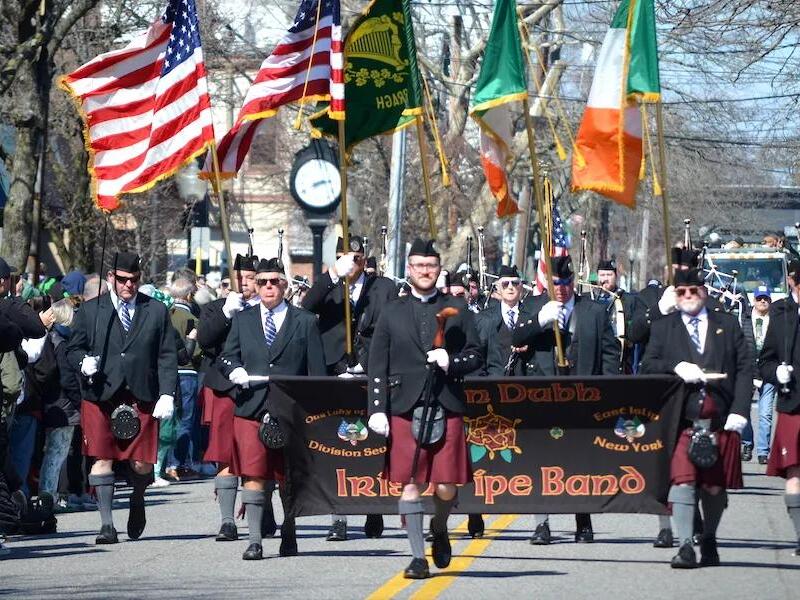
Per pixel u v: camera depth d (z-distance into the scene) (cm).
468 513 2220
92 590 1948
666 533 2319
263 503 2253
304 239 9988
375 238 7669
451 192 7425
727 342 2095
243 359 2273
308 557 2252
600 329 2408
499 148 2462
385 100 2806
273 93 2814
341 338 2503
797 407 2156
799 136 6025
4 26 5022
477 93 2384
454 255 7375
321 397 2234
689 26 4166
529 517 2764
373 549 2352
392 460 1998
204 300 3834
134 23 6062
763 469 3784
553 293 2320
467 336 2003
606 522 2673
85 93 2705
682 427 2095
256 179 9662
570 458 2205
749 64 4278
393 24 2791
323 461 2250
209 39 6825
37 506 2605
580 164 2448
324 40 2811
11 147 6175
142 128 2714
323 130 2838
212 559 2239
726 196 10544
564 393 2191
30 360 2716
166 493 3359
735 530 2547
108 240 6894
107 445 2430
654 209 10619
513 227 8481
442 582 1964
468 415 2217
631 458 2191
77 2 4566
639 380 2136
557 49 7906
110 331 2436
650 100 2311
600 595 1852
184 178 5600
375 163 7881
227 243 2580
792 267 2186
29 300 2814
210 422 2698
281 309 2305
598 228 10606
